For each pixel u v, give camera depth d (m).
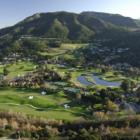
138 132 74.88
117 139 70.44
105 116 103.12
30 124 87.00
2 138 72.19
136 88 155.75
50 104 117.62
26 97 122.94
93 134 74.44
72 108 114.69
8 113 95.19
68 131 78.94
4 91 133.75
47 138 73.88
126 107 119.94
